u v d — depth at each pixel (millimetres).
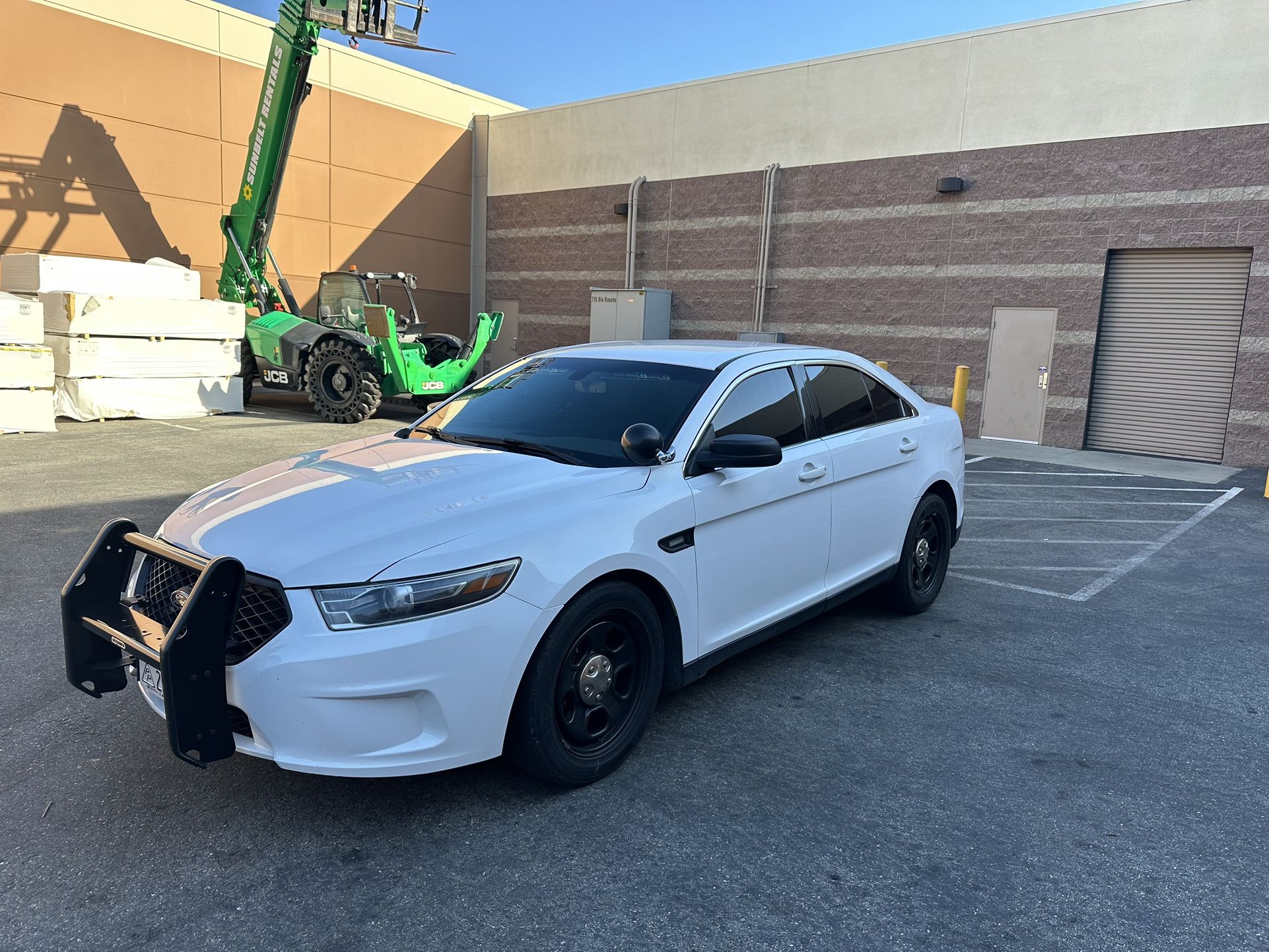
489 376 4426
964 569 6160
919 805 2941
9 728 3320
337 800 2891
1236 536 7355
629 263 17688
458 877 2488
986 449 12742
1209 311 11938
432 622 2521
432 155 19359
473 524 2727
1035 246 13109
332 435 11156
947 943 2258
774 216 15742
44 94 13312
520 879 2484
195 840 2643
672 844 2672
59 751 3164
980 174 13516
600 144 18062
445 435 3797
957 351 13977
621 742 3094
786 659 4281
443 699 2553
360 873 2500
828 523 4043
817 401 4168
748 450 3248
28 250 13336
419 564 2543
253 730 2521
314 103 17000
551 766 2844
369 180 18156
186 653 2400
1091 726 3605
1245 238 11445
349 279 13625
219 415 13172
